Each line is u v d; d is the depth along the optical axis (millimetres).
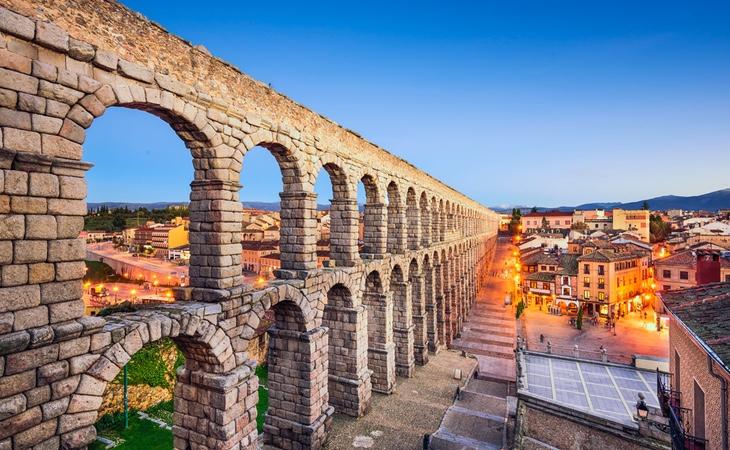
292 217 24609
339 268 29156
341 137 28625
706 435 16344
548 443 27047
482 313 83312
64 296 12227
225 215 18172
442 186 56281
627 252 90125
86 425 12773
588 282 82188
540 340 63938
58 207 12102
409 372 40125
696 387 17906
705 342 14570
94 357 12953
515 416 29078
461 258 69750
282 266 25062
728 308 17438
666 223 168500
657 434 23422
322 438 25969
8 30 11078
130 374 34531
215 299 17734
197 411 18469
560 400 30156
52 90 12070
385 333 35250
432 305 49125
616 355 57562
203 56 17422
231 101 18812
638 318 81875
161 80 15430
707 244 79000
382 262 34719
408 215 44312
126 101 14219
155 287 101312
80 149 12836
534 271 98250
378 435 28141
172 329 15516
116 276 124938
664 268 75438
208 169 18266
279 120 22078
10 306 11047
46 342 11656
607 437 25406
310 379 24812
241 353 19172
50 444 11875
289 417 25547
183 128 17391
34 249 11562
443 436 27984
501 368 50125
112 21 13883
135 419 33625
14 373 11078
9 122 11164
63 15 12484
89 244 188625
